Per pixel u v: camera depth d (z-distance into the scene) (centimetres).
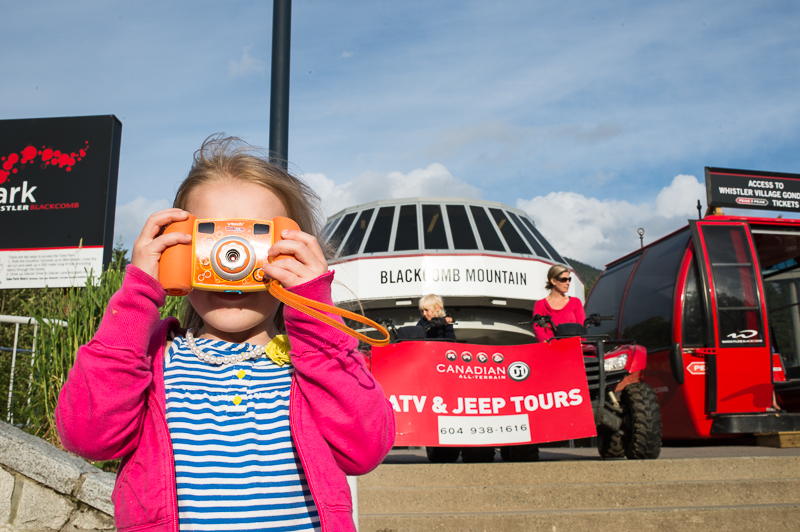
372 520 375
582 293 1129
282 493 115
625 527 384
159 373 123
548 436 481
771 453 601
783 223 816
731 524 389
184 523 111
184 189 134
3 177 543
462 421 478
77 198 538
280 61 396
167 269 112
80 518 269
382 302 891
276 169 142
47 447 289
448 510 409
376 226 971
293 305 109
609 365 524
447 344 493
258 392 123
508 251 961
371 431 121
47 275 523
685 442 886
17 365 402
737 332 731
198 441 116
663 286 827
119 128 565
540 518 380
